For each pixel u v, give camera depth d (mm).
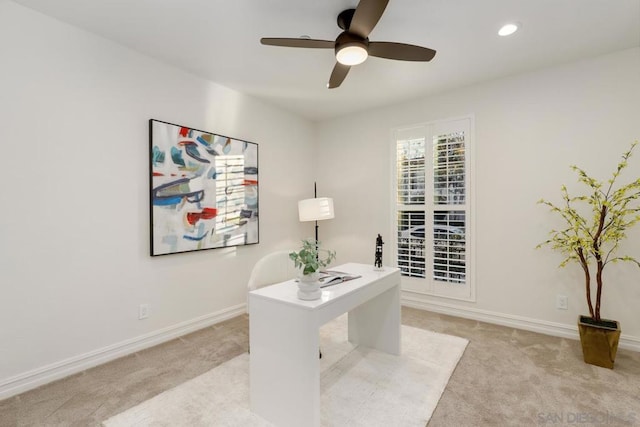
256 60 2729
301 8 2021
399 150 3781
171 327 2811
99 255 2346
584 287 2729
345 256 4281
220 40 2412
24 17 1995
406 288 3715
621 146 2576
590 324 2373
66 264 2180
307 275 1688
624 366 2264
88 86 2285
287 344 1644
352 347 2623
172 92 2818
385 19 2131
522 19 2141
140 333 2594
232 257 3377
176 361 2395
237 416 1763
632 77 2533
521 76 2994
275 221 3918
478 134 3232
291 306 1621
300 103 3811
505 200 3090
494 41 2420
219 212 3191
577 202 2750
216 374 2201
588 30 2275
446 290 3439
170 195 2764
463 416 1741
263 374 1753
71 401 1886
